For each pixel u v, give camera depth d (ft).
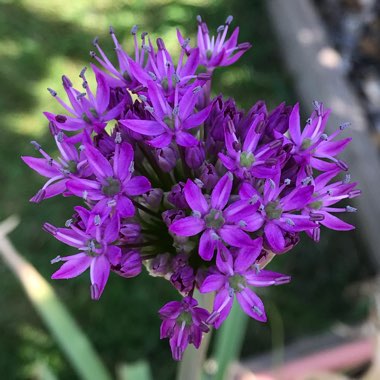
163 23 1.47
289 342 0.96
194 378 0.57
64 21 1.48
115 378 0.93
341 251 1.07
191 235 0.41
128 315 0.98
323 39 1.36
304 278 1.03
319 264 1.05
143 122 0.42
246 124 0.45
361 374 0.88
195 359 0.56
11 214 1.09
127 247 0.43
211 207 0.40
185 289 0.42
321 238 1.08
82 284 1.01
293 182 0.43
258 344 0.96
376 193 1.09
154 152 0.45
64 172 0.43
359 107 1.26
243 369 0.84
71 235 0.40
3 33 1.42
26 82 1.31
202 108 0.49
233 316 0.69
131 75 0.47
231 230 0.39
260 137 0.45
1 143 1.20
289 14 1.42
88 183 0.40
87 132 0.42
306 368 0.85
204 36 0.50
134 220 0.45
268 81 1.33
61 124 0.45
